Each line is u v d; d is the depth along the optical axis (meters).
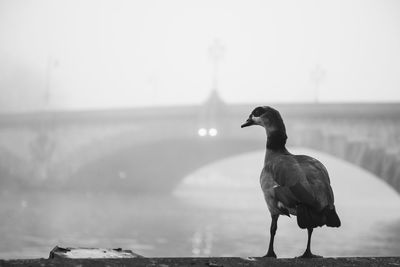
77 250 6.18
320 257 6.50
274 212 7.16
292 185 6.71
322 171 6.88
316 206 6.46
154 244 58.28
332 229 75.88
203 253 52.88
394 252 54.16
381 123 88.44
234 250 55.44
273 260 5.82
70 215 82.81
